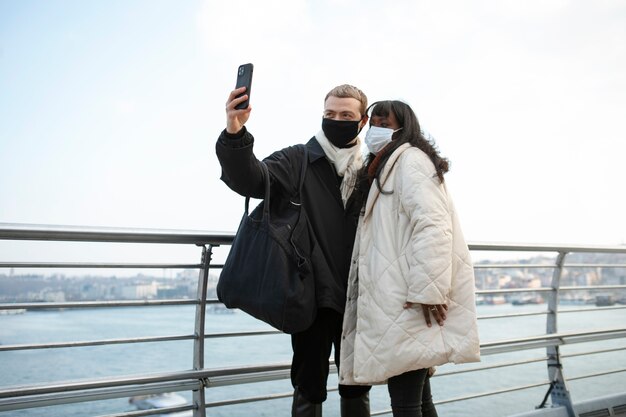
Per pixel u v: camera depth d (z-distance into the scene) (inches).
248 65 71.2
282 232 72.1
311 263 73.6
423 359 66.0
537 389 881.5
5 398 70.4
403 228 70.9
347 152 81.7
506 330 1190.9
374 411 103.7
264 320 71.2
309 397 76.7
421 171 69.8
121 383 78.3
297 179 77.8
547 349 132.3
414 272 65.7
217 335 89.7
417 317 67.2
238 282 72.1
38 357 2192.4
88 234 74.4
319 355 76.9
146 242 80.0
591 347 1059.9
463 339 67.9
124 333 3009.4
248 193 73.6
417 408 70.4
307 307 70.3
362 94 84.3
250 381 90.2
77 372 1803.6
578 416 124.4
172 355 2230.6
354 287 74.4
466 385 988.6
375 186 74.7
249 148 69.6
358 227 76.7
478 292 126.4
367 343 68.8
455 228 72.3
